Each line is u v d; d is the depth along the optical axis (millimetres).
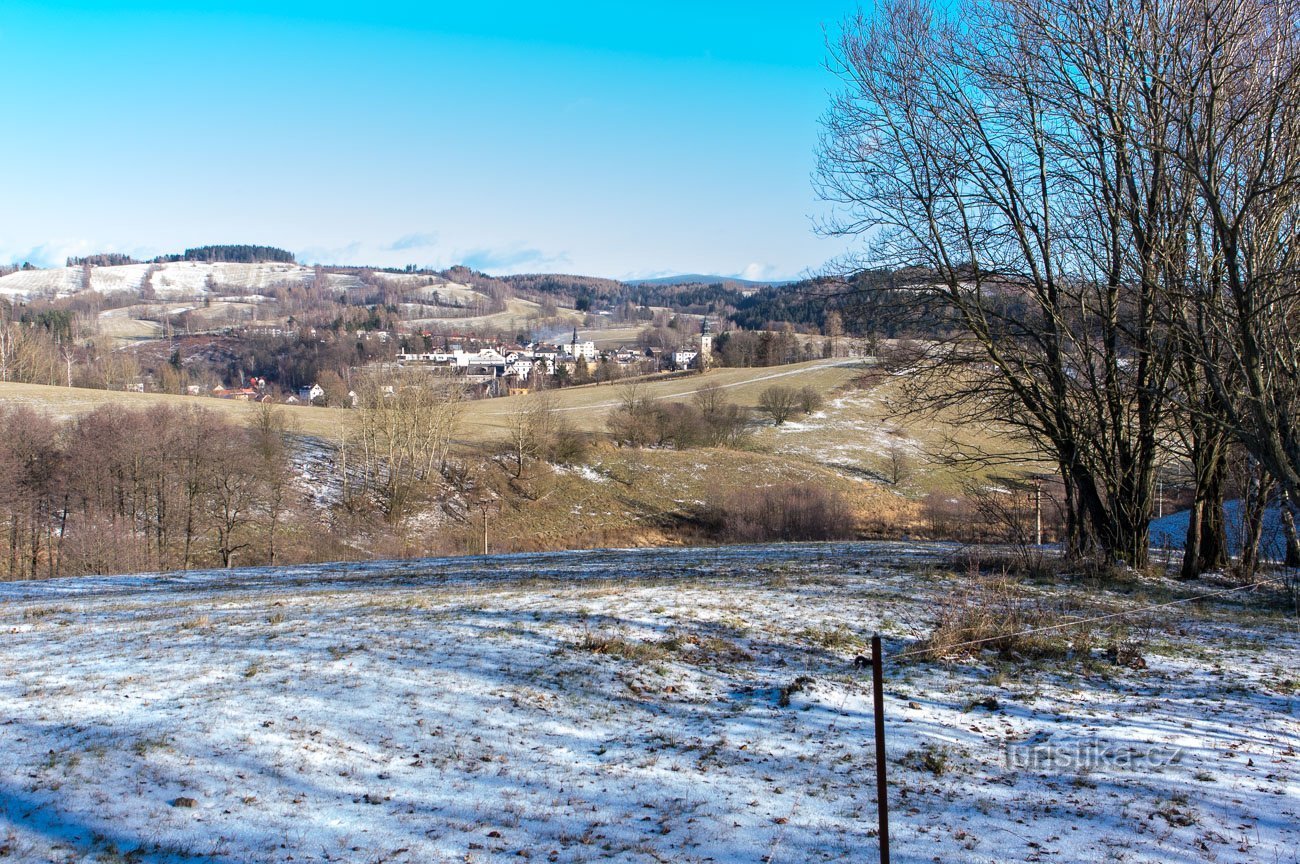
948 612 13633
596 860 6250
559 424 69500
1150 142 15062
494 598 15875
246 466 48375
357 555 49000
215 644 12227
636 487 63594
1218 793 7406
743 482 65625
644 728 9086
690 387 102250
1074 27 17453
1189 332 14086
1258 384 12609
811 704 9797
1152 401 18250
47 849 6156
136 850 6195
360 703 9438
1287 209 15703
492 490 60875
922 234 19703
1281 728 9039
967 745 8656
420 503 57719
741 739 8797
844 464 72750
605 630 12742
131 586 22859
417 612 14516
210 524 47250
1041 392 19422
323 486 57438
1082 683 10703
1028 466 57781
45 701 9445
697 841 6574
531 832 6711
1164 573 19047
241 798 7090
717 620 13547
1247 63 15281
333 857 6223
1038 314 19719
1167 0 16219
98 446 45594
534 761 8125
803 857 6328
